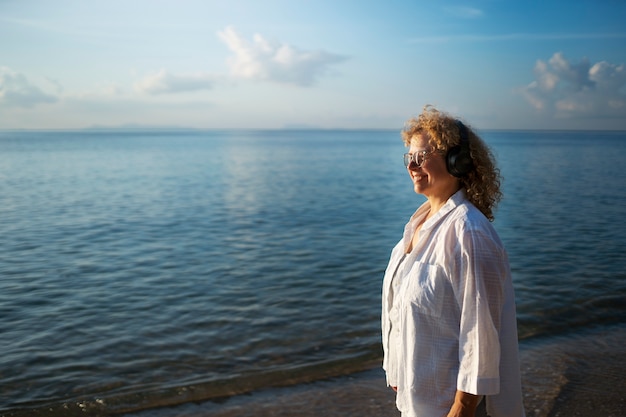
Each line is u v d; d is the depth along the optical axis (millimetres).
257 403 4191
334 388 4422
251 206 17438
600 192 20422
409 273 1934
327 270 8695
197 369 4910
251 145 107188
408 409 1938
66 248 10664
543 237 11328
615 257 9344
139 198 19609
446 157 1960
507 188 22125
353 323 6086
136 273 8602
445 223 1895
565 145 95188
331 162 46281
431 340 1865
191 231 12672
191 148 84875
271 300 7043
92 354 5312
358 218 14773
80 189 22703
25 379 4762
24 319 6410
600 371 4625
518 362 1908
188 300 7102
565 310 6414
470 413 1800
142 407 4215
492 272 1778
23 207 16953
